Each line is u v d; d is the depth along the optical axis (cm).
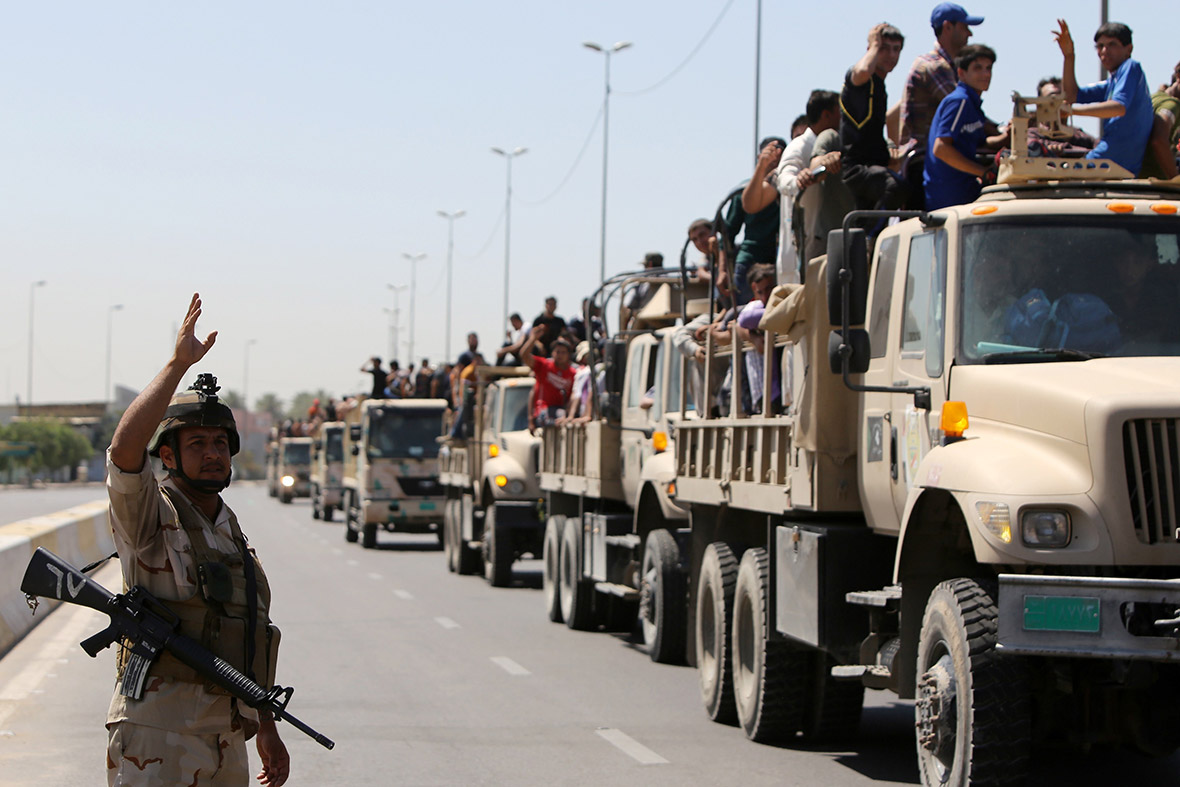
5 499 8562
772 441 1277
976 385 962
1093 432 867
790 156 1273
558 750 1262
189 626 618
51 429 15300
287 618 2372
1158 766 1199
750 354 1358
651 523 1906
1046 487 870
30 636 2083
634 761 1213
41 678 1667
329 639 2081
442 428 4459
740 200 1528
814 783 1120
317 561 3850
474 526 3247
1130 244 996
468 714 1451
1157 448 866
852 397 1157
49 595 618
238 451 653
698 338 1558
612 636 2156
